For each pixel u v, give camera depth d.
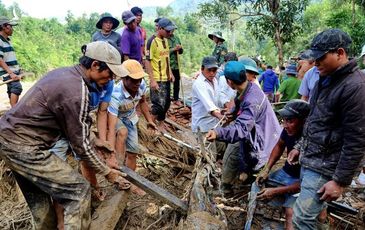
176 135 6.07
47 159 2.82
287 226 3.57
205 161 3.71
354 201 4.19
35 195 3.14
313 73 4.76
